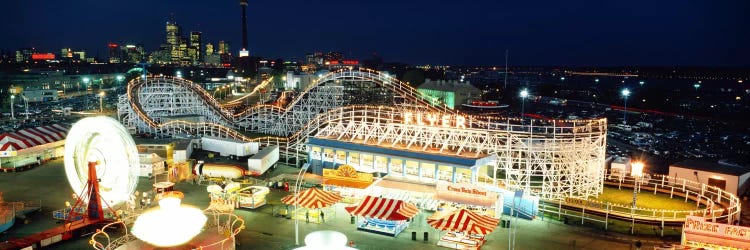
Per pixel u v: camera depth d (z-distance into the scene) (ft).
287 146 260.42
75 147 159.33
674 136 429.38
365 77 351.67
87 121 153.79
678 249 121.80
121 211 159.94
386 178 181.27
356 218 163.02
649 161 291.17
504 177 225.35
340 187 187.62
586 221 164.35
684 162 217.15
